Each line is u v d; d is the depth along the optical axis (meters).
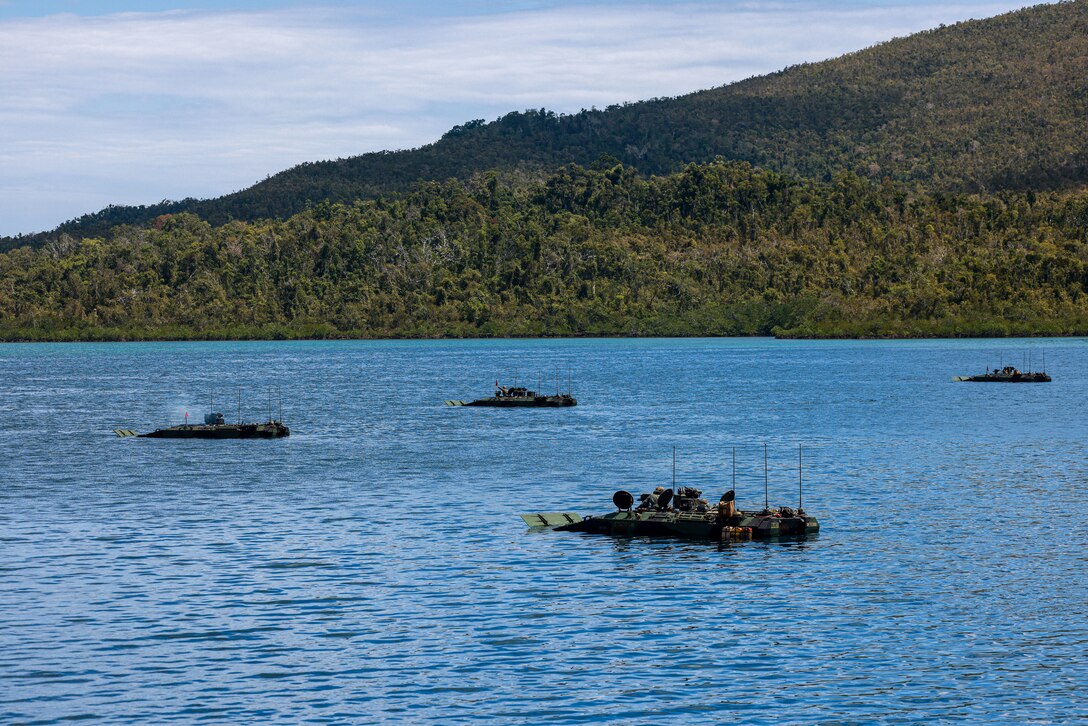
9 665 84.38
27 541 124.50
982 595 101.19
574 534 126.75
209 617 95.50
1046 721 75.06
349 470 176.62
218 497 152.38
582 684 81.00
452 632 91.69
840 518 134.75
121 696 78.88
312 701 78.00
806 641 89.38
